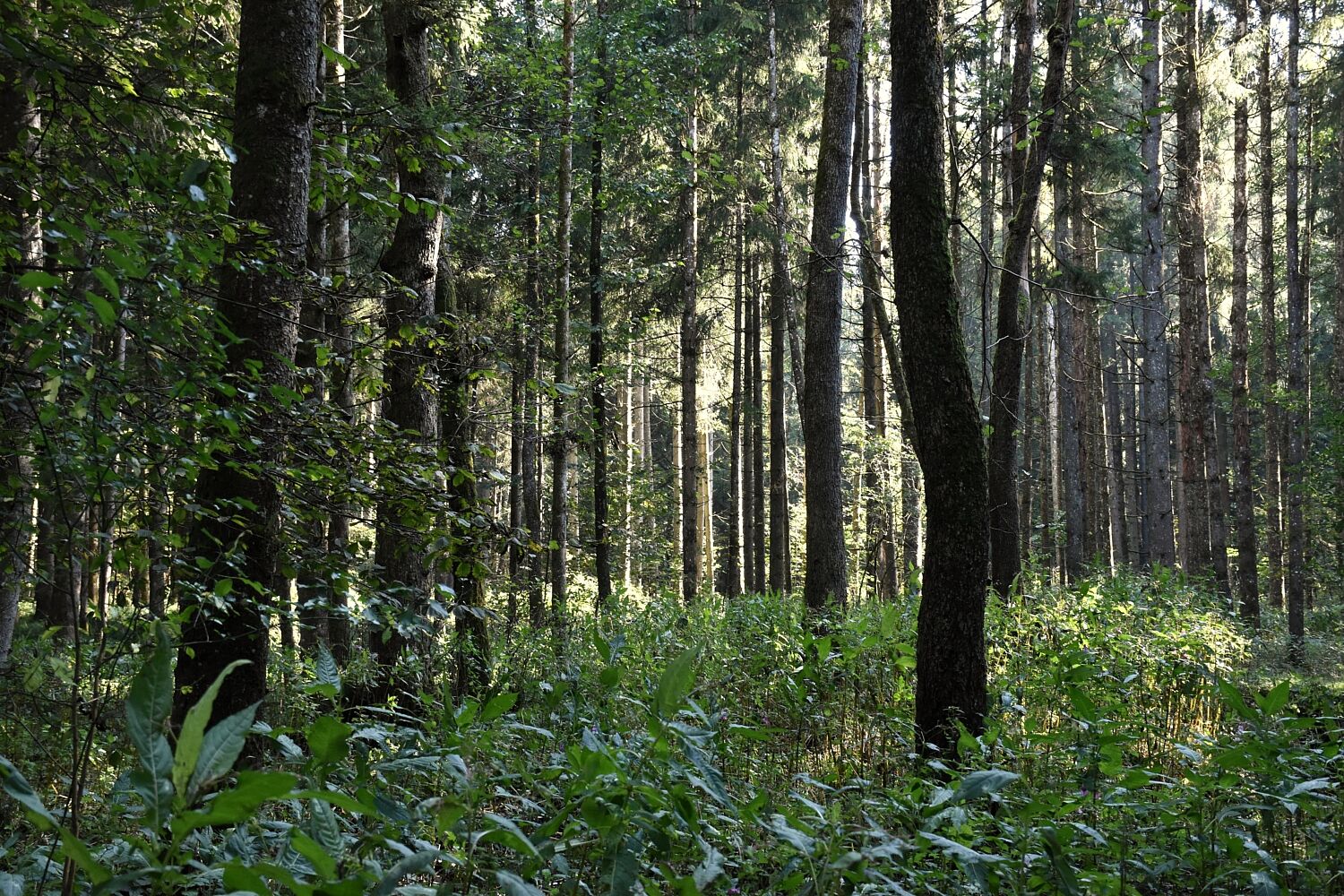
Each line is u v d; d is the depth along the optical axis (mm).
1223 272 24750
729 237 22797
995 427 11047
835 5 10883
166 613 3691
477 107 10320
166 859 1654
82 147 4648
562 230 14078
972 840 3520
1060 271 20000
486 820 2371
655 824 2629
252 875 1787
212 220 3758
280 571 4398
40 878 2617
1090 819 4266
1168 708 7863
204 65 5238
